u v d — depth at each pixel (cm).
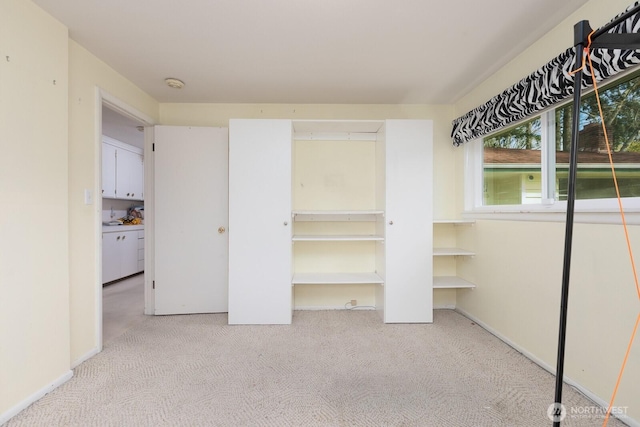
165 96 297
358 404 161
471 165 300
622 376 149
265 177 272
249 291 273
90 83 216
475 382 181
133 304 338
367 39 203
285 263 273
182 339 243
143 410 156
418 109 323
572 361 175
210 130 300
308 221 319
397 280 275
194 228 300
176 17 178
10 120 151
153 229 300
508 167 254
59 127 179
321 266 319
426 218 274
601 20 160
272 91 287
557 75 173
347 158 320
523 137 235
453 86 277
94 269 218
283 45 209
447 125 323
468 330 261
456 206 319
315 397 167
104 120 364
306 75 254
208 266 302
